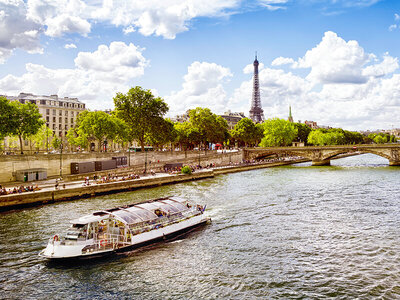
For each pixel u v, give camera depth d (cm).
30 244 2891
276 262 2569
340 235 3170
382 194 5162
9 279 2284
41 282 2252
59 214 3922
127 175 6900
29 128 6278
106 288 2180
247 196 5084
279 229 3391
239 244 2975
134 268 2488
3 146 9225
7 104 5916
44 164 6103
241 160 11744
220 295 2080
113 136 9019
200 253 2777
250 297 2050
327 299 2014
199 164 9062
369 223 3553
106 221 3000
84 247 2605
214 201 4719
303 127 18275
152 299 2042
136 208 3173
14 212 4044
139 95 9050
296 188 5856
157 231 3039
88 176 6228
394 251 2734
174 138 10762
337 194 5228
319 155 10900
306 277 2308
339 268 2441
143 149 9338
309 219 3747
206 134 12656
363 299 2006
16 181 5581
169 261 2616
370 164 11225
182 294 2097
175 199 3688
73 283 2245
